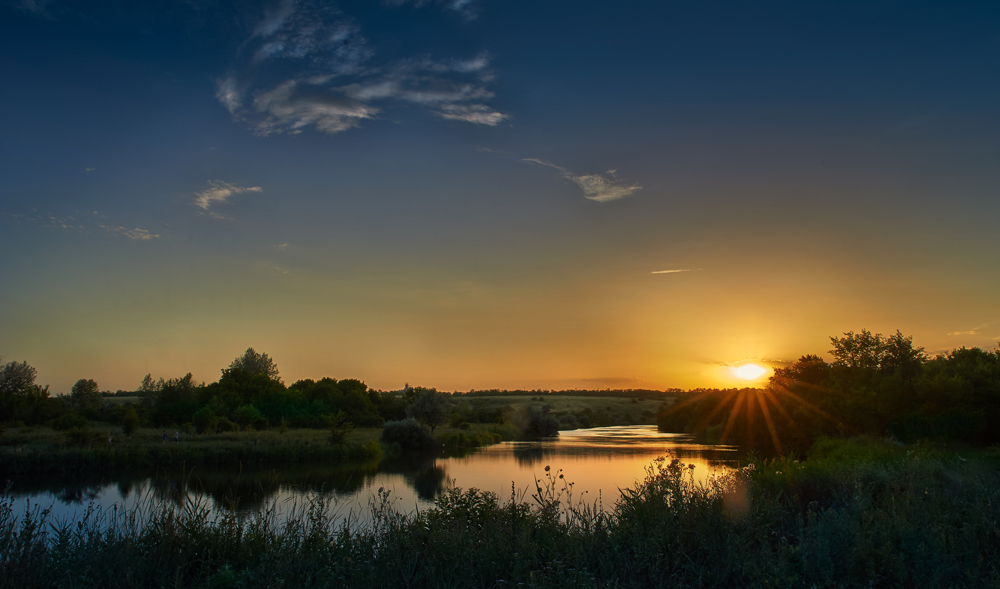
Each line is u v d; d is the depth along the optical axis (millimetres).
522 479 23656
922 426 27547
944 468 9961
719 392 75250
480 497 8664
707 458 34812
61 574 5664
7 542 5852
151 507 7422
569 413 115812
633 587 5379
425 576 5715
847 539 5828
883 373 35500
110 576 5453
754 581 5387
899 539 5957
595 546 6438
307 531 7113
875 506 7551
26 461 28688
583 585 5000
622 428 106875
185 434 44156
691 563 5922
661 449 46500
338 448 38344
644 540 6066
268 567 5590
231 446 36625
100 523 7402
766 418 44219
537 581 5156
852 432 31391
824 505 8195
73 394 86562
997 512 6938
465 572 5648
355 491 21172
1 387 66750
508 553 6125
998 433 26844
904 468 9250
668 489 7551
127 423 42562
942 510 7055
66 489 24016
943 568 5332
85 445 35312
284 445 38406
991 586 4969
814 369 44312
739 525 6641
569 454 41719
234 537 6840
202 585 5344
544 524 6961
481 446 52719
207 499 8000
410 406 62500
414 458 40219
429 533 6637
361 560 6023
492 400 163625
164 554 6227
